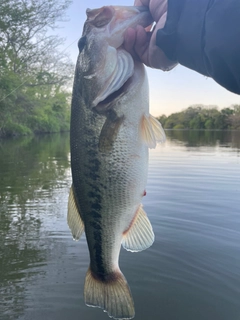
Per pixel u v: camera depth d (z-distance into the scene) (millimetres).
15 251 794
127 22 360
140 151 374
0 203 1184
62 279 675
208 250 766
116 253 396
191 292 624
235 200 1115
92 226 399
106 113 368
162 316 558
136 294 619
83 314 574
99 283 410
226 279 658
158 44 325
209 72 300
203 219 943
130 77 364
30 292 635
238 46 271
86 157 386
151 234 388
